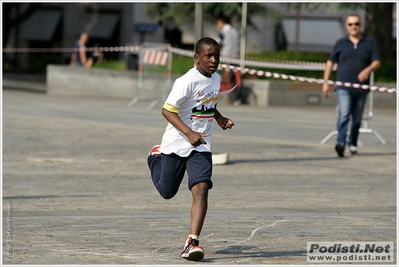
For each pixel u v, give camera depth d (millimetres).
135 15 92688
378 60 24625
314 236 13977
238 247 13062
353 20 24703
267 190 18891
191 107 12438
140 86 43906
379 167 23047
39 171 21078
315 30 93000
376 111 44719
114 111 39531
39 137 27891
